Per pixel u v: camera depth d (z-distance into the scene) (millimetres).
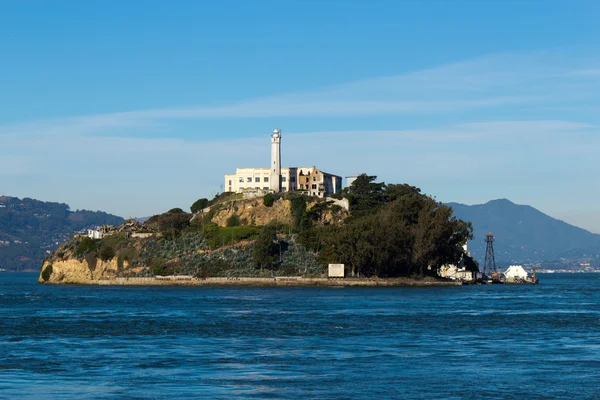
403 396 66062
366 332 110000
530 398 65375
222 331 112000
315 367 79500
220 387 69375
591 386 69812
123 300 191750
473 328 115562
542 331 111812
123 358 85500
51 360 84188
